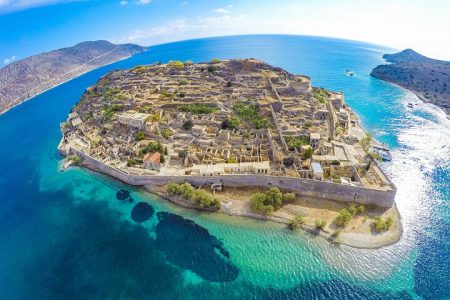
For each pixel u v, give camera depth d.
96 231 91.81
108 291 71.69
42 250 86.31
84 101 193.12
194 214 95.25
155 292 70.50
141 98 160.75
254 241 83.62
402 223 89.31
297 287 70.00
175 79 183.38
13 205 109.62
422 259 77.06
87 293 71.75
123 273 76.19
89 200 107.12
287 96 157.12
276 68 183.00
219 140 121.50
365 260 76.75
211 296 68.56
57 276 77.19
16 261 83.06
